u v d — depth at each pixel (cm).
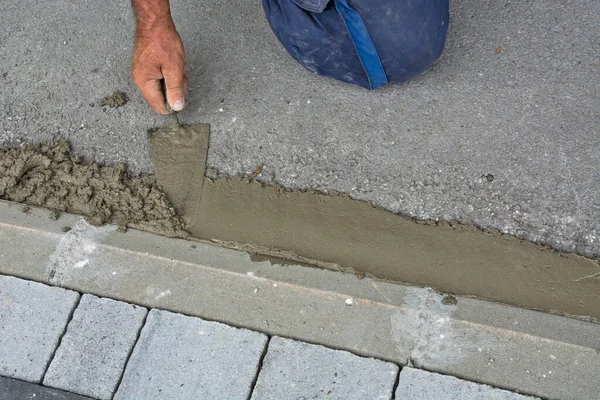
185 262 229
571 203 231
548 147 242
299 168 248
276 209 240
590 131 244
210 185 248
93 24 289
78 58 281
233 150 254
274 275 225
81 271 233
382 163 246
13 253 238
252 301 223
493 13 274
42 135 265
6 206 246
